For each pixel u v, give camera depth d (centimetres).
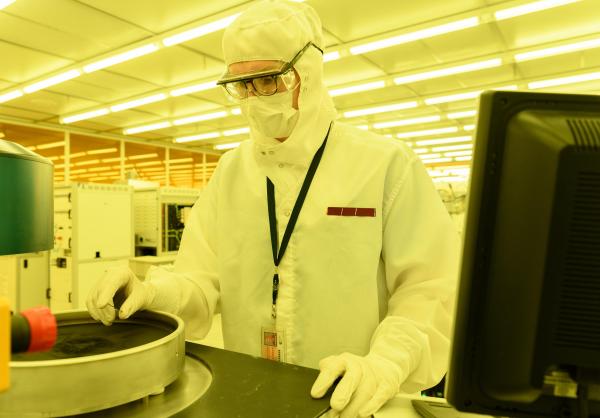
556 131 38
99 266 407
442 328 84
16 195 53
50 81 499
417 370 76
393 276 93
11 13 348
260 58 89
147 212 479
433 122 759
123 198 430
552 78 513
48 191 61
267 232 103
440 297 84
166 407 54
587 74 492
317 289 95
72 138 783
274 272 100
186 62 459
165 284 92
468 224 42
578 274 37
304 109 95
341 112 681
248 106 93
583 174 37
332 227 95
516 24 371
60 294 397
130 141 877
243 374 64
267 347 97
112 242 419
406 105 634
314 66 96
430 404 62
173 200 484
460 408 43
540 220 38
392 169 97
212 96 586
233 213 109
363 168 98
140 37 393
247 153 115
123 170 865
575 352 38
